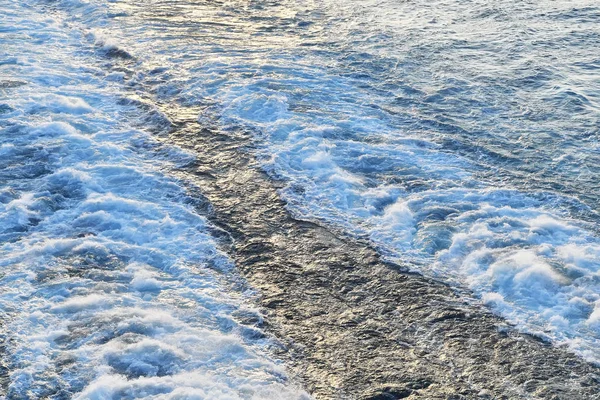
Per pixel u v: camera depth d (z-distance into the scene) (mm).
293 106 12438
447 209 9852
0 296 8242
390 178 10578
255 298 8383
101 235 9352
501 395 7090
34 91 12852
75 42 15156
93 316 7992
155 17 16516
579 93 12883
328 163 10875
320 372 7379
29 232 9375
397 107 12516
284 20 16484
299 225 9617
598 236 9219
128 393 7043
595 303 8109
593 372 7324
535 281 8461
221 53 14625
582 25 16047
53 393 7039
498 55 14539
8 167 10703
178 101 12742
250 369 7363
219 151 11258
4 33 15383
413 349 7676
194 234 9438
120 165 10844
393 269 8828
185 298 8328
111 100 12781
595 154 11031
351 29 15922
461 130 11766
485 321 8008
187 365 7383
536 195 10117
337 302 8344
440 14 16844
